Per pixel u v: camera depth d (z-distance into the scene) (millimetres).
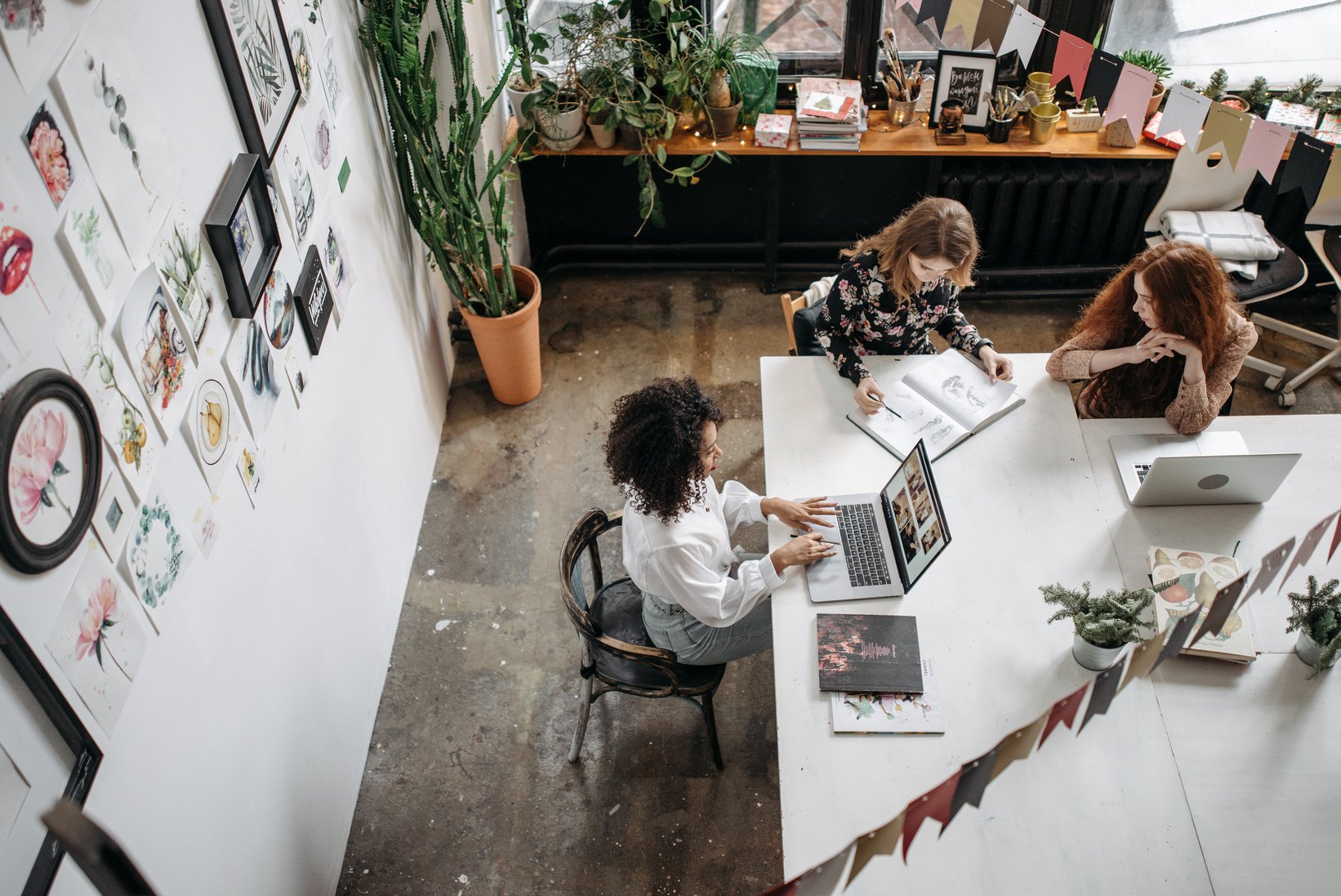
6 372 1313
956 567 2348
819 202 4375
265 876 2225
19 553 1317
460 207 3307
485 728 2982
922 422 2682
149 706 1719
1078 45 2445
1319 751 1976
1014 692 2104
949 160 4109
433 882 2672
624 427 2180
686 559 2293
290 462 2365
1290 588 2260
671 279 4602
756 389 4059
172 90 1781
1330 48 3865
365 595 2922
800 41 4035
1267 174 2283
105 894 884
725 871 2662
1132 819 1895
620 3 3803
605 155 4156
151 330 1704
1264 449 2574
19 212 1346
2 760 1333
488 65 3879
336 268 2660
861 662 2146
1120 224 4141
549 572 3396
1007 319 4344
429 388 3695
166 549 1768
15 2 1331
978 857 1852
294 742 2385
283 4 2281
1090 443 2643
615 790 2830
